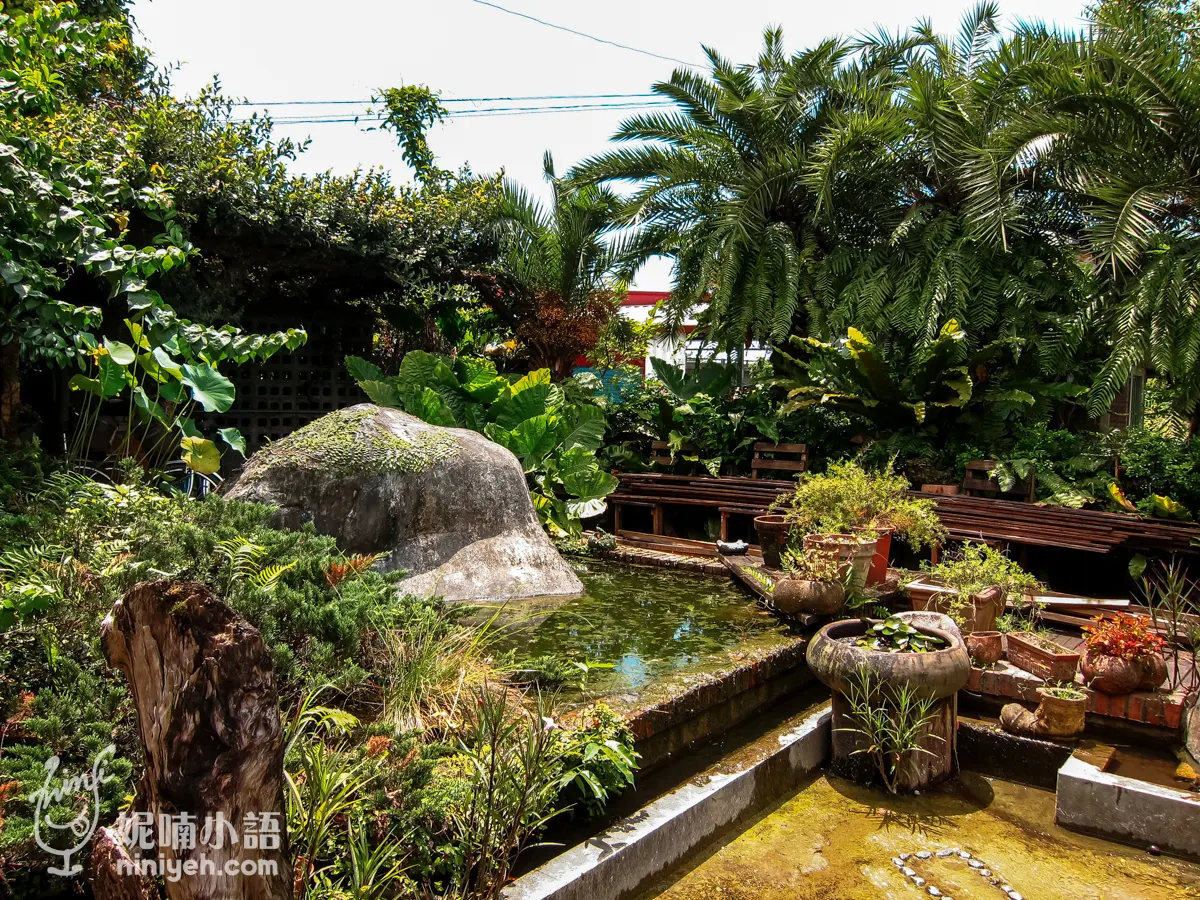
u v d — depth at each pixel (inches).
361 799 90.8
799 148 386.6
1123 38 293.9
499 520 214.8
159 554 114.7
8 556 112.0
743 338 388.5
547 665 137.4
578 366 580.7
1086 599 209.6
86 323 171.6
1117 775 131.7
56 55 186.2
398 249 345.7
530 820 99.5
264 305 371.2
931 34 401.1
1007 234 333.1
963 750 154.4
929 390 322.0
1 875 73.5
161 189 208.2
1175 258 274.5
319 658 112.7
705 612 190.7
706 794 122.7
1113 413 380.5
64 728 88.4
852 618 174.7
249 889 58.6
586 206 450.0
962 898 110.0
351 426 207.6
